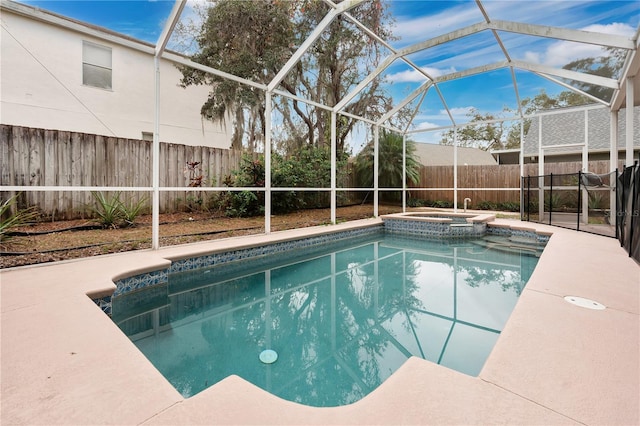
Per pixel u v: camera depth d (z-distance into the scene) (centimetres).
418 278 434
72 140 552
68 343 170
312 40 505
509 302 343
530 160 1307
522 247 630
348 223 737
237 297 358
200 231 555
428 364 153
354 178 1124
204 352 235
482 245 651
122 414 117
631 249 384
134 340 254
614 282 284
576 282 284
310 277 436
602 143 1061
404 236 751
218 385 137
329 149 966
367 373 208
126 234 502
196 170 712
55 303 228
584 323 197
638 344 170
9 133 489
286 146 962
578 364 150
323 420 114
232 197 731
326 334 269
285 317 305
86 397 127
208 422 113
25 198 503
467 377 141
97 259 368
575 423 112
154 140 417
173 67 886
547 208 841
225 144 995
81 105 746
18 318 201
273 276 438
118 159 607
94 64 763
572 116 1198
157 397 128
